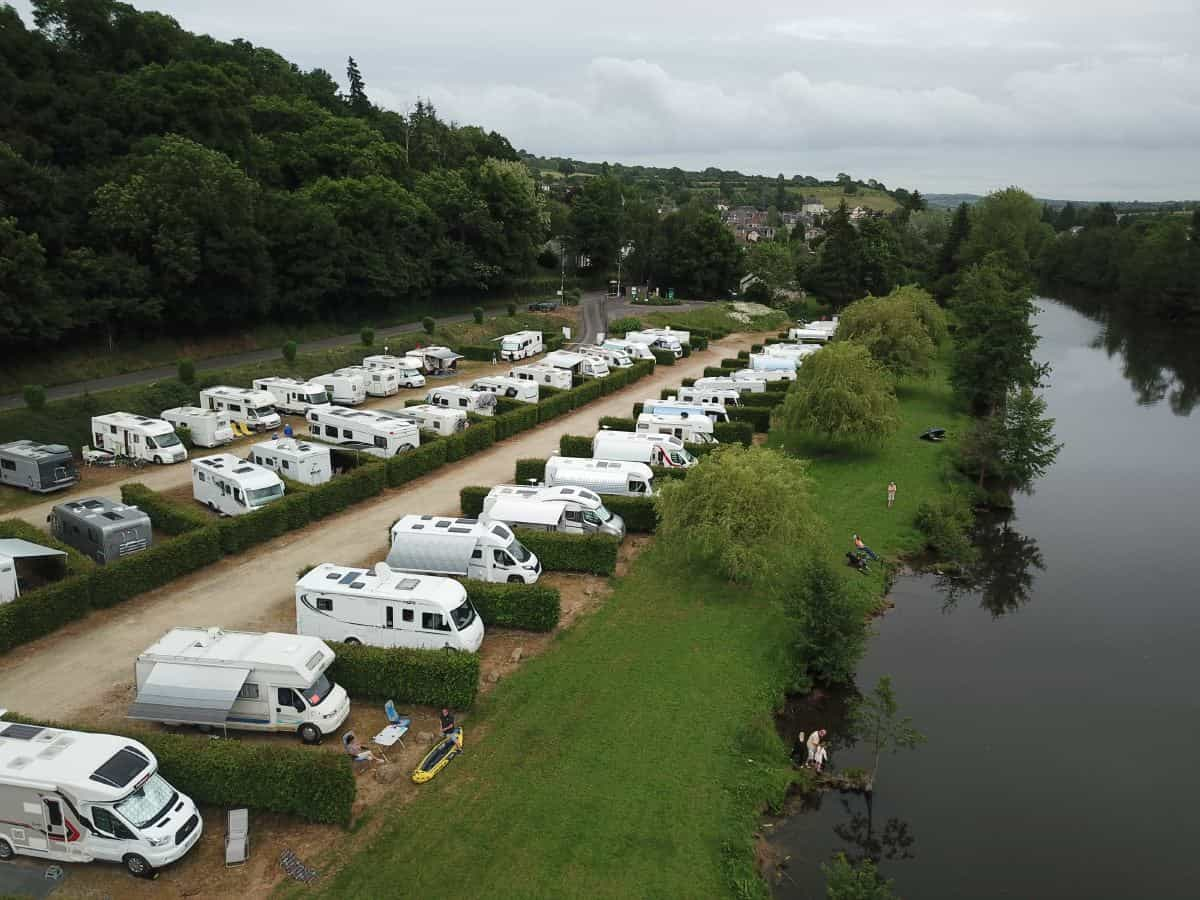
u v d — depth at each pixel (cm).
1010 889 2059
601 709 2458
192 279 6462
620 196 14150
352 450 4472
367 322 8744
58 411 4884
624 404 6344
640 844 1944
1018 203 14325
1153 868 2162
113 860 1756
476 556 3077
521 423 5416
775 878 2019
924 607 3616
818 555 3117
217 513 3850
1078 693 3003
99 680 2475
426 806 2009
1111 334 11969
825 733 2634
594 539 3334
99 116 7756
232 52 12594
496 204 10788
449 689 2375
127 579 2973
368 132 11112
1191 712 2908
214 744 1958
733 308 11488
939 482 4912
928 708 2861
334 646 2428
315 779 1883
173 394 5550
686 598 3197
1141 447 6284
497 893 1758
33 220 5922
